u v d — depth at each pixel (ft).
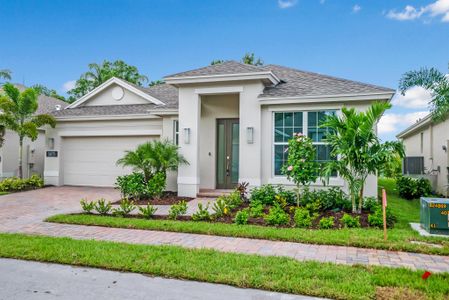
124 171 51.29
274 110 38.42
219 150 43.91
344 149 29.48
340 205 31.45
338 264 17.42
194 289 14.66
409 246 20.42
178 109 44.11
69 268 17.34
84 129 52.54
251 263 17.28
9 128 50.01
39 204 37.29
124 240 22.52
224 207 29.48
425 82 40.37
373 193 34.88
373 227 25.82
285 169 31.99
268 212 30.55
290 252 19.79
